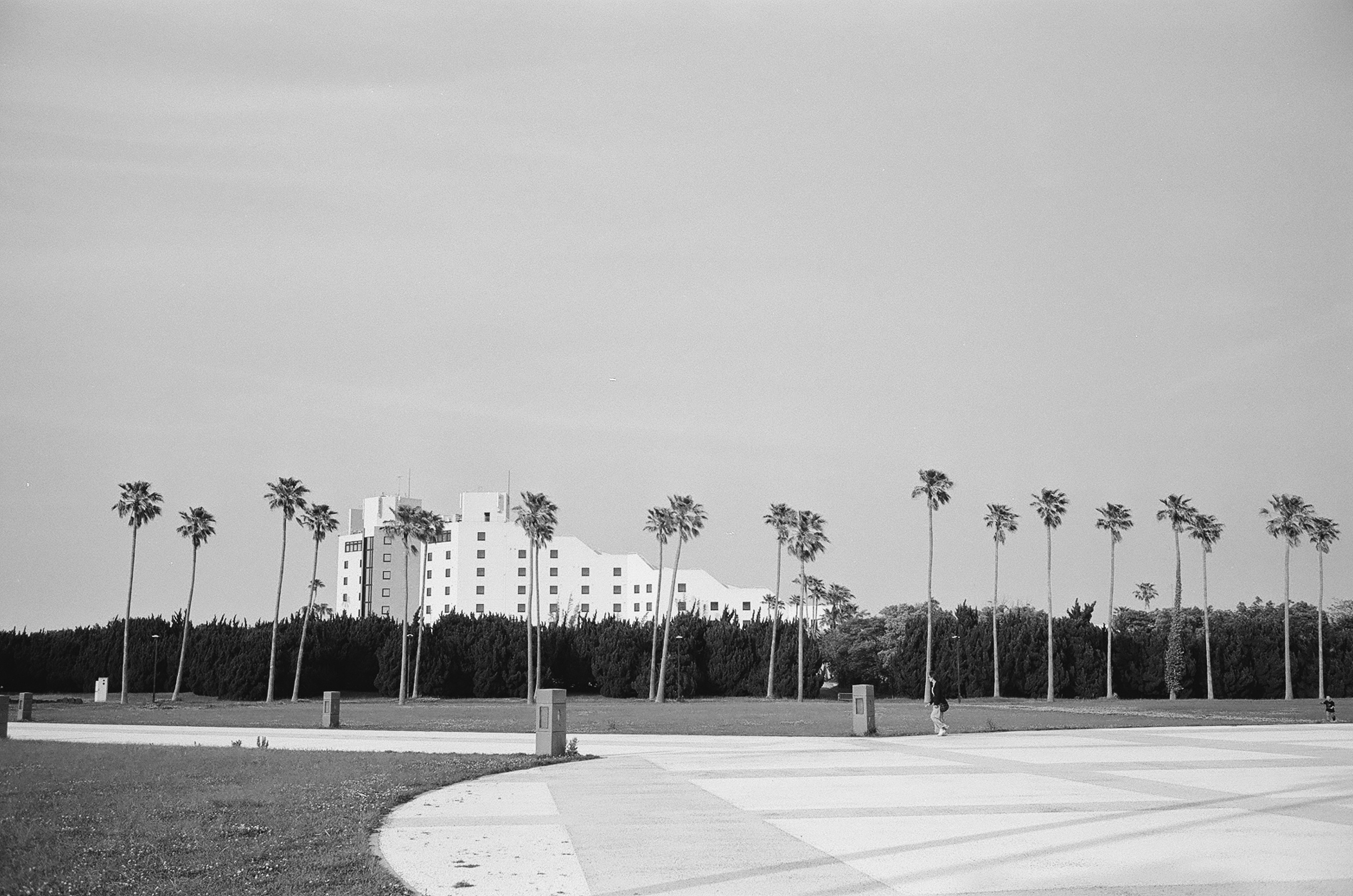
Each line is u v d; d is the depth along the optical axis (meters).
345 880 13.73
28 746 34.91
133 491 109.31
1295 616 138.25
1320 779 23.42
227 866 14.58
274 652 109.44
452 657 124.56
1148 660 119.81
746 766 27.34
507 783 24.02
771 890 13.14
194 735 43.16
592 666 124.44
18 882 13.72
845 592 186.62
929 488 110.19
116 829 17.38
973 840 16.22
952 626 123.88
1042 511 122.81
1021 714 61.56
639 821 18.19
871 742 36.12
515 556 199.00
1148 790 21.61
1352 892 12.88
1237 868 14.17
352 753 31.36
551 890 13.27
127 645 109.94
